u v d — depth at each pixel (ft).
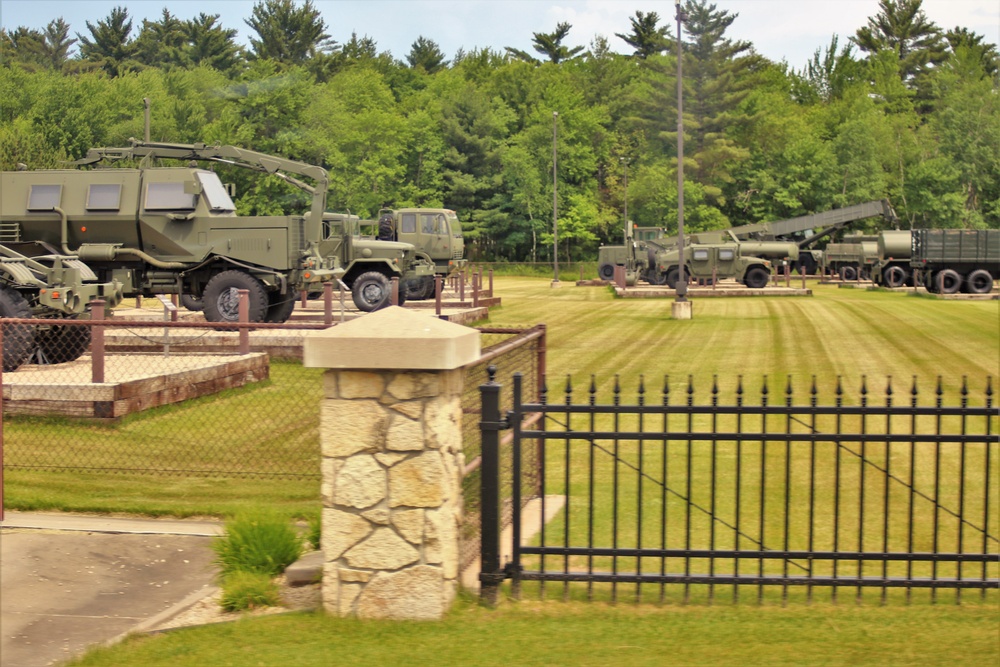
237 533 22.00
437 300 79.20
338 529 19.01
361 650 17.46
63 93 232.12
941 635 17.78
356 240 94.12
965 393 18.81
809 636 17.78
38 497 28.78
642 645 17.44
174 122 230.68
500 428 19.56
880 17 435.12
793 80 426.51
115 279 69.97
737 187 305.32
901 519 26.18
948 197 282.15
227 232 70.28
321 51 360.69
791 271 208.64
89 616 20.21
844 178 286.46
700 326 89.76
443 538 18.81
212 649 17.70
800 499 28.22
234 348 58.34
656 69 342.44
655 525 25.68
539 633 18.06
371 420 18.83
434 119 291.99
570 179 305.12
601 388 50.93
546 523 25.75
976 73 360.69
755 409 19.02
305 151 241.96
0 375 27.27
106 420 38.17
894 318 95.40
